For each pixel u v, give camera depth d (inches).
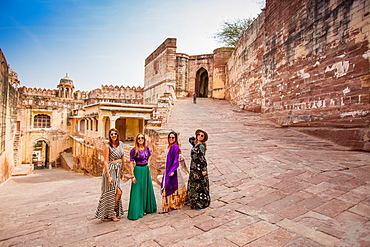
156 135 276.5
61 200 220.1
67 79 1262.3
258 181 211.9
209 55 1153.4
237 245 111.0
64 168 1018.1
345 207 144.1
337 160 259.9
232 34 1032.2
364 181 185.0
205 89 1317.7
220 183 215.9
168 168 167.8
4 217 167.2
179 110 663.1
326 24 375.2
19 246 118.3
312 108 404.2
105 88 1225.4
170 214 158.9
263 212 147.9
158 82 961.5
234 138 401.4
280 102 505.4
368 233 113.8
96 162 635.5
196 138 176.2
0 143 473.1
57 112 1114.1
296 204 155.2
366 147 299.4
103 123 635.5
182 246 113.0
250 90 695.1
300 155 294.7
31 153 1038.4
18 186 441.4
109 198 150.1
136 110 657.0
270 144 364.2
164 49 900.0
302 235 116.2
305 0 426.9
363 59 310.8
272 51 545.6
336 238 111.3
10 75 929.5
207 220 143.3
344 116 338.3
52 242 122.0
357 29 319.9
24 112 1031.0
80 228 140.6
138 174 158.1
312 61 406.9
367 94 305.0
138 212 152.9
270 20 557.6
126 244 117.7
